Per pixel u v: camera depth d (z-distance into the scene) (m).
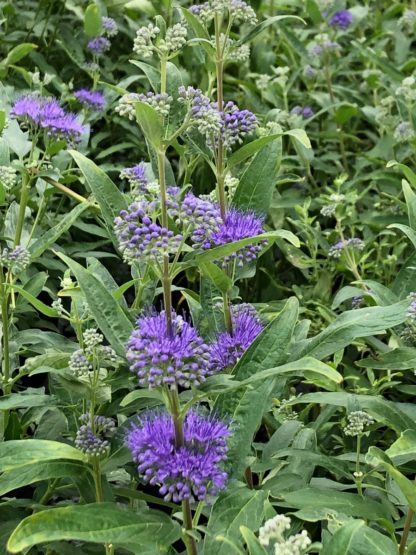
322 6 0.97
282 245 0.76
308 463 0.48
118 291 0.47
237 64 0.97
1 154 0.56
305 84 1.04
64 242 0.74
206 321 0.47
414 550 0.44
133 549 0.38
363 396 0.46
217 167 0.46
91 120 0.82
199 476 0.35
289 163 0.85
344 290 0.62
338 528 0.35
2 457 0.37
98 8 0.84
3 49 0.93
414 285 0.55
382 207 0.80
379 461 0.36
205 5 0.48
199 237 0.39
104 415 0.46
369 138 0.99
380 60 0.88
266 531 0.33
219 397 0.39
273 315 0.56
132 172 0.51
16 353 0.52
